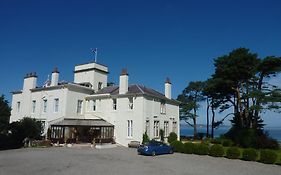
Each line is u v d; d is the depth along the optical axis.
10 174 16.34
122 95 40.34
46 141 35.53
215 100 51.81
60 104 41.31
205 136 63.12
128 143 38.53
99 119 41.62
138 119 38.28
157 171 18.73
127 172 17.97
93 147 35.06
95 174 16.88
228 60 45.53
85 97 44.28
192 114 64.19
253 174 18.91
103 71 48.81
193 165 22.25
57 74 43.81
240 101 45.59
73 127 38.91
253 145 38.62
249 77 44.84
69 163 20.97
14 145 34.44
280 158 28.31
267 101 39.47
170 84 46.75
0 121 34.00
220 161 25.52
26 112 46.25
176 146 32.66
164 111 43.72
